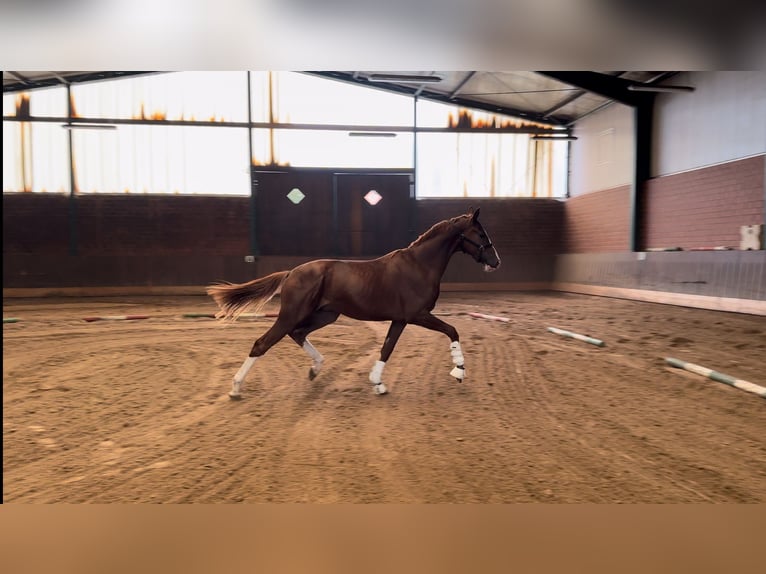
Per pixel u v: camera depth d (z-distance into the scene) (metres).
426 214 15.10
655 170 11.48
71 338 6.80
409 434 3.24
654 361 5.33
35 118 13.23
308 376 4.80
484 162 15.12
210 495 2.38
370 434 3.25
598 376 4.76
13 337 6.86
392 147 14.84
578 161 14.73
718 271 9.09
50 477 2.59
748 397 4.04
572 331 7.37
